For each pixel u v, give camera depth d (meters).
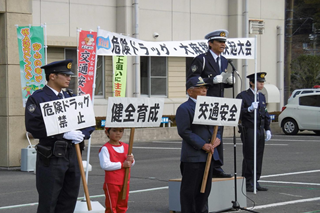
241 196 7.74
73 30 18.84
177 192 7.40
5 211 7.77
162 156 14.50
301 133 21.72
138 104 6.16
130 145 6.21
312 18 54.16
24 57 11.24
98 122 18.39
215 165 6.71
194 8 21.52
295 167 12.09
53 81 5.75
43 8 18.25
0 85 12.31
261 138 9.14
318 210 7.70
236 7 22.05
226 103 6.38
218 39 7.51
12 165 12.26
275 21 23.38
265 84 22.92
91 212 6.85
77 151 5.70
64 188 5.81
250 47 9.25
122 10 19.64
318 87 25.22
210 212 7.34
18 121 12.29
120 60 14.70
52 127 5.57
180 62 21.69
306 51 53.84
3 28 12.10
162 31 20.80
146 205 8.13
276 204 8.09
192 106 6.32
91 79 8.98
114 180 6.23
